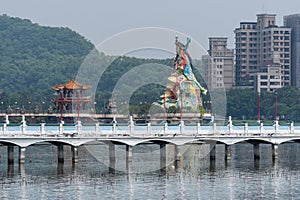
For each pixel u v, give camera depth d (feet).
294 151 623.77
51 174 437.58
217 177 434.71
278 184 410.72
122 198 365.20
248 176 440.45
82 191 382.01
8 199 359.05
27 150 595.47
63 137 469.98
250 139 518.37
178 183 410.72
